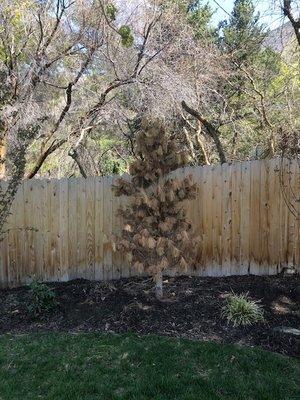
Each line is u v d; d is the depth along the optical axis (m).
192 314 4.77
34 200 6.18
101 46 7.75
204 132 11.16
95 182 6.09
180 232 4.82
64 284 6.00
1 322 5.08
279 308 4.82
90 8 7.58
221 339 4.33
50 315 5.12
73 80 8.23
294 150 5.70
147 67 7.94
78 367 3.91
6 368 3.98
